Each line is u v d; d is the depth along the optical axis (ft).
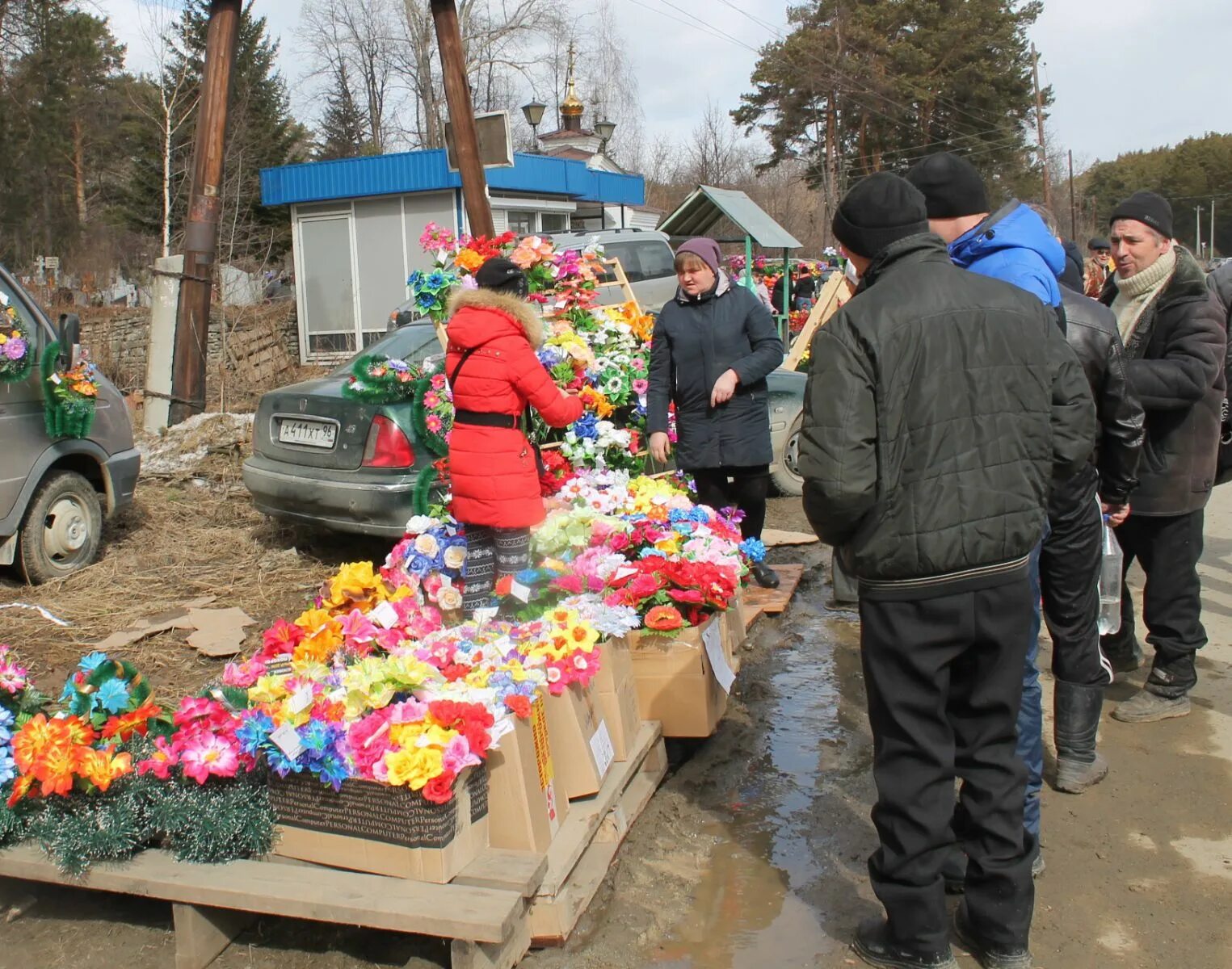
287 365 63.98
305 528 22.97
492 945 8.88
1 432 18.79
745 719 14.93
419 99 131.23
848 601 19.63
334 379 21.26
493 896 8.66
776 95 147.54
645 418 18.65
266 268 90.12
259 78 111.75
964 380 8.34
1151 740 13.92
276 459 20.58
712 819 12.19
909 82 135.74
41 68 118.83
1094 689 12.44
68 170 132.87
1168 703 14.40
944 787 8.86
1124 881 10.71
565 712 10.49
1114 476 12.00
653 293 42.37
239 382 52.06
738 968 9.38
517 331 12.59
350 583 12.46
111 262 122.11
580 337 17.12
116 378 47.24
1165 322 13.21
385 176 62.85
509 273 12.76
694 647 12.67
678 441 17.69
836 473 8.37
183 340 33.04
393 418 19.02
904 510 8.40
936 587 8.46
